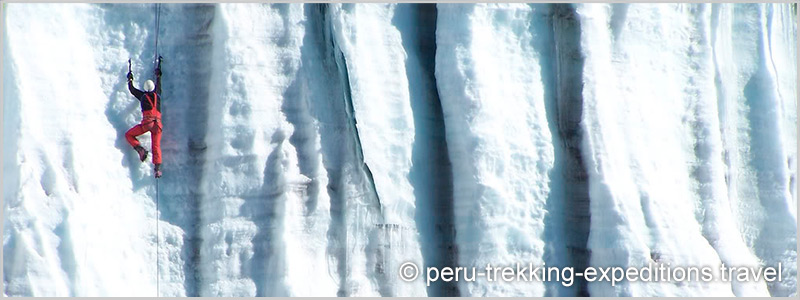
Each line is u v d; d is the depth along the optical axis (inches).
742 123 749.3
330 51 669.3
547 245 665.6
